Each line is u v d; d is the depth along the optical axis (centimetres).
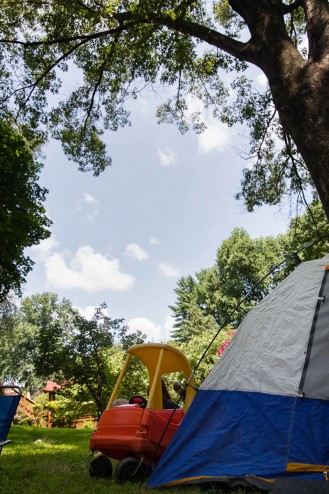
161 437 513
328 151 623
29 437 1180
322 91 654
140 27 1070
